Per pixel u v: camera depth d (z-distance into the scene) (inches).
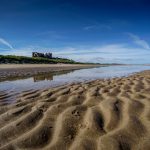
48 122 121.8
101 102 164.7
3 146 95.3
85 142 96.9
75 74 572.1
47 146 95.5
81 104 163.3
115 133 105.4
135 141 97.7
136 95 192.1
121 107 148.9
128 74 534.0
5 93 239.1
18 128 114.2
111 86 269.7
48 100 182.9
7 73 604.1
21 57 2153.1
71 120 124.7
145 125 115.2
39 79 416.2
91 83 317.7
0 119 130.0
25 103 174.1
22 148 93.9
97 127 113.9
